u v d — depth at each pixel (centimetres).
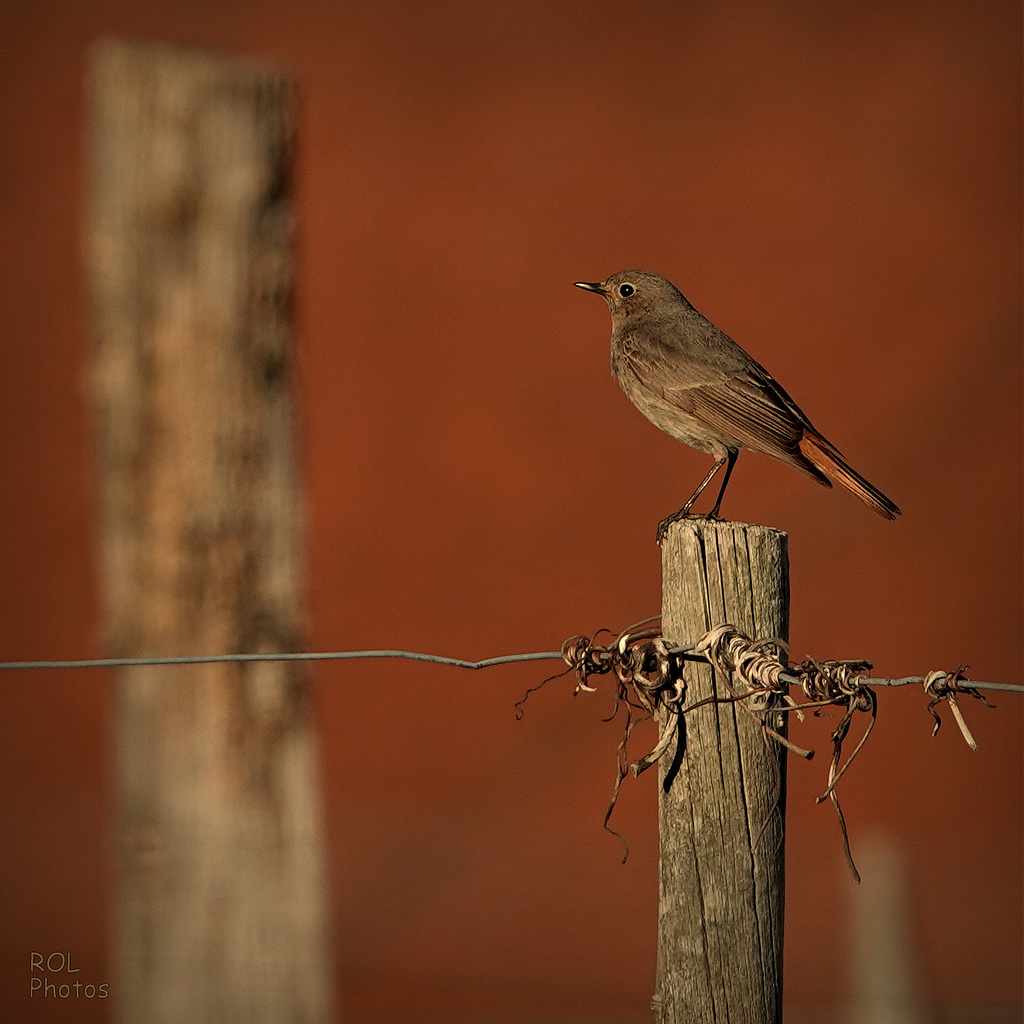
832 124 1712
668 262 1695
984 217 1705
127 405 604
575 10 1709
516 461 1645
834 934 1244
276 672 622
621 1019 1121
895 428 1683
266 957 626
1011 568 1666
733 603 488
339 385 1647
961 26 1720
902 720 1619
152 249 601
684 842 486
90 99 613
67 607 1620
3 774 1577
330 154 1680
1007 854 1514
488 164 1692
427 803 1562
